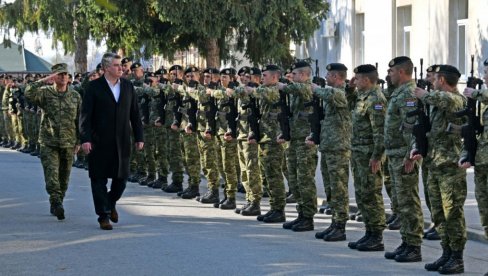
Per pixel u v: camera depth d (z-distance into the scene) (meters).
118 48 24.81
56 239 10.64
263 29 23.22
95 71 16.47
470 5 19.95
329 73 10.65
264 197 14.79
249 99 12.13
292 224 11.48
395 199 9.44
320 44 27.62
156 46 23.92
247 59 24.31
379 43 24.00
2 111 26.84
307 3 24.41
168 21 22.56
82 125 11.17
